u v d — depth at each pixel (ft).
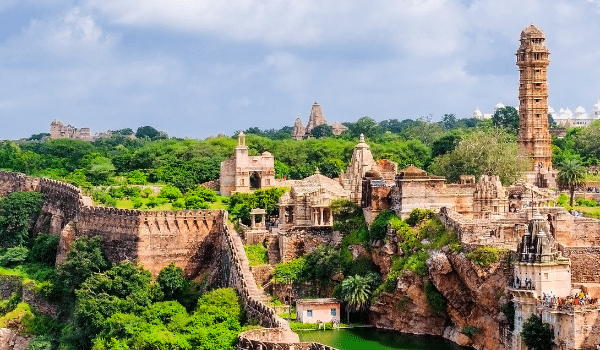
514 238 547.08
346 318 605.31
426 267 561.84
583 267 513.86
